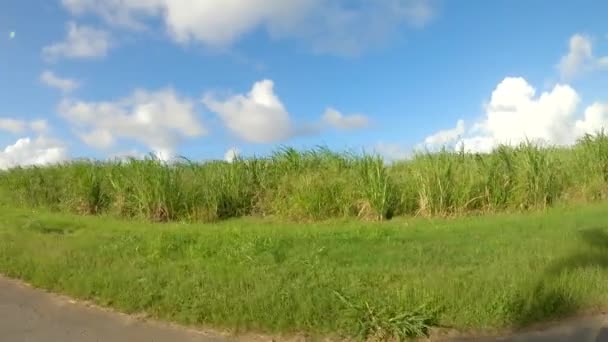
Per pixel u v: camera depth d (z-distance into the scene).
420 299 5.16
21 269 6.64
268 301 5.23
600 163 11.56
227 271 6.30
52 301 5.75
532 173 10.75
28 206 12.86
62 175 13.80
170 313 5.23
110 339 4.78
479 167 11.05
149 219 10.92
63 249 7.46
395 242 7.80
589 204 10.57
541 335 4.74
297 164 12.20
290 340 4.70
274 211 11.20
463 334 4.75
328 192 10.73
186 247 7.58
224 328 4.96
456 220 9.75
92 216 11.39
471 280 5.71
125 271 6.30
